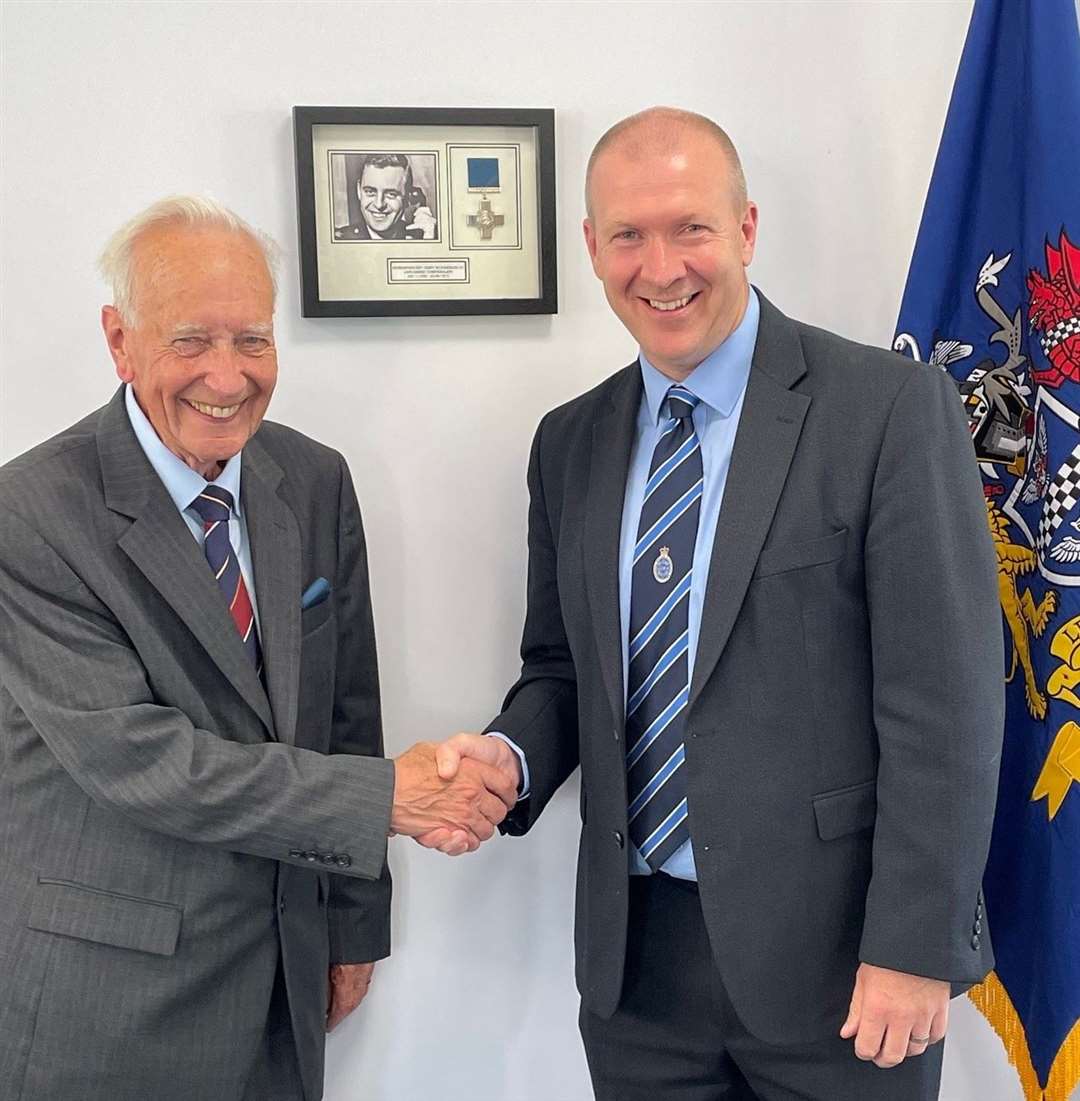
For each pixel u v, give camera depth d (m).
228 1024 1.31
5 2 1.52
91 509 1.26
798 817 1.27
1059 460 1.48
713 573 1.27
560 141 1.65
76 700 1.22
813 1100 1.35
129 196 1.57
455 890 1.76
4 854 1.28
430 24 1.61
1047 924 1.53
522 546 1.71
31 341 1.58
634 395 1.43
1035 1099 1.58
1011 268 1.56
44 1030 1.24
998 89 1.56
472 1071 1.80
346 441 1.66
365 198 1.60
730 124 1.68
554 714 1.57
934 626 1.20
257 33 1.57
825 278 1.72
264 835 1.25
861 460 1.24
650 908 1.43
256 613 1.36
